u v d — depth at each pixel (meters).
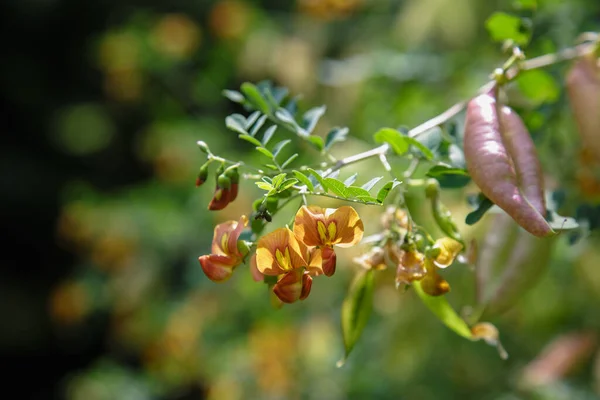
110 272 1.10
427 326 0.72
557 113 0.48
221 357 0.95
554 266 0.72
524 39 0.44
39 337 1.79
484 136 0.36
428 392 0.78
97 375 1.17
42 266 1.84
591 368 0.76
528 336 0.81
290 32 1.06
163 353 1.01
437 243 0.37
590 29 0.56
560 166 0.47
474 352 0.77
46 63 1.84
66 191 1.71
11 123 1.81
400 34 0.84
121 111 1.70
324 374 0.85
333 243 0.34
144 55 1.18
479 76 0.75
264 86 0.44
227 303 0.94
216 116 1.21
